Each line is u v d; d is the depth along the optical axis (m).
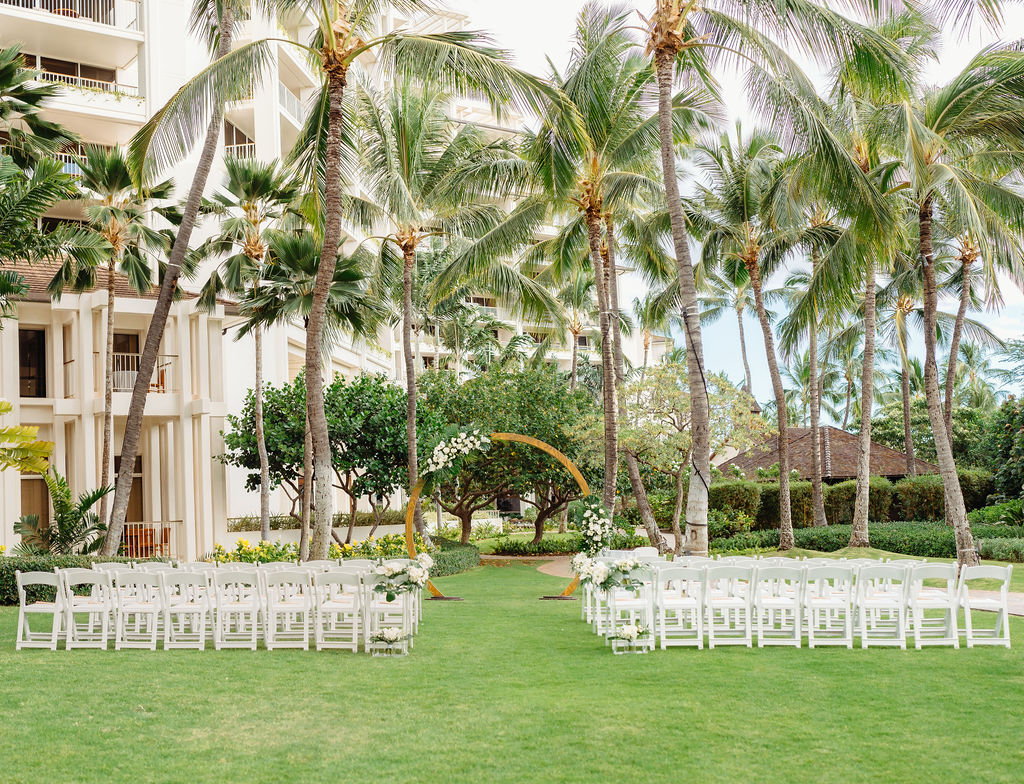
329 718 6.94
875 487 31.44
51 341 22.83
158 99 29.30
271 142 31.59
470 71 13.89
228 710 7.21
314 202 16.92
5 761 5.84
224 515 24.77
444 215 23.75
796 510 31.00
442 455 16.95
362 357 39.00
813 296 20.77
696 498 14.49
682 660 9.36
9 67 16.91
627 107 19.47
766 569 10.06
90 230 18.52
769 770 5.61
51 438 23.50
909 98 16.14
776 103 14.63
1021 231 18.89
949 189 16.33
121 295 23.88
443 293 22.59
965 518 18.56
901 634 9.88
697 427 14.56
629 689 7.91
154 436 26.14
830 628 11.53
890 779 5.43
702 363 14.70
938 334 37.34
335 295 20.22
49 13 27.64
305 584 10.23
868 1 14.03
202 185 17.31
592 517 14.94
